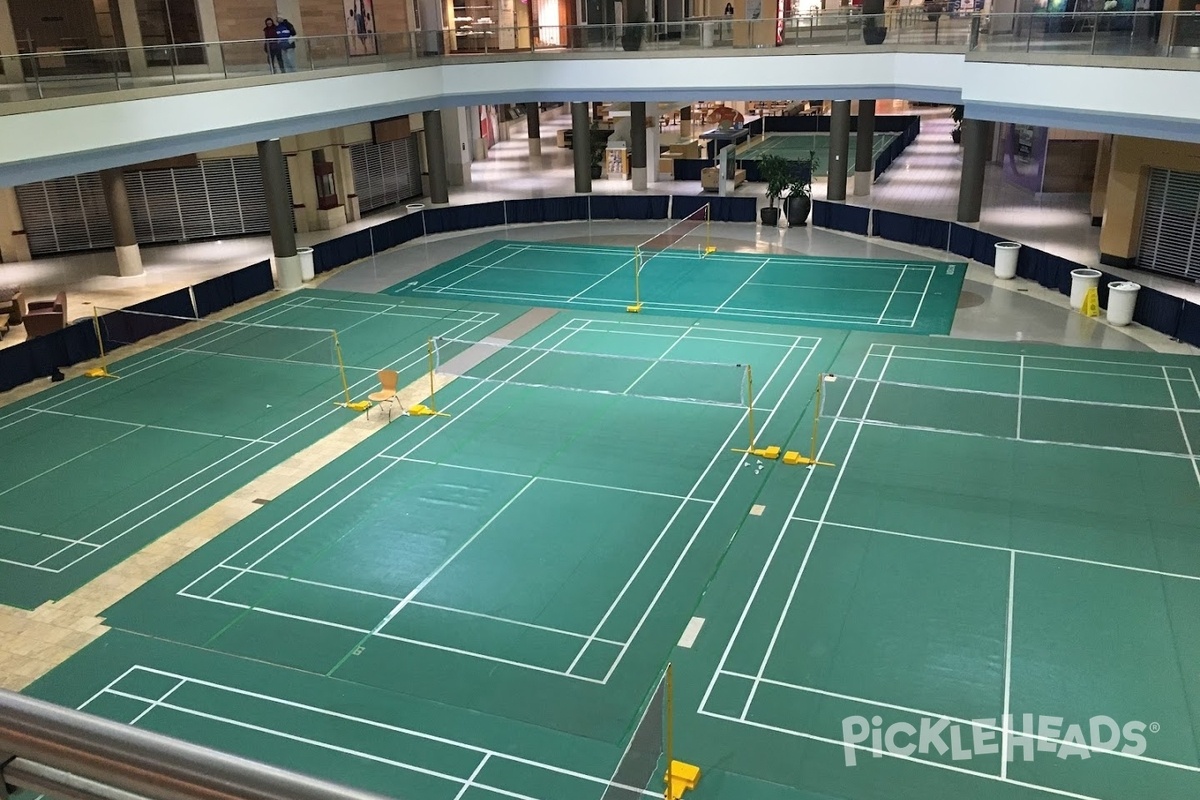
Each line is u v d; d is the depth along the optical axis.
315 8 36.00
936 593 12.95
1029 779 9.82
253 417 19.53
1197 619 12.23
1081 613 12.41
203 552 14.62
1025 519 14.67
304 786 1.62
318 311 26.41
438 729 10.82
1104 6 26.59
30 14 30.20
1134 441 17.05
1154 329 22.48
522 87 34.50
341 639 12.48
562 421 18.73
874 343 22.34
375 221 37.06
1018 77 23.20
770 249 31.34
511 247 32.97
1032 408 18.53
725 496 15.68
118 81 22.30
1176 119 19.78
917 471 16.27
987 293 25.83
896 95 31.97
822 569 13.59
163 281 29.50
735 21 32.75
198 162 34.06
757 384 20.19
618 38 33.84
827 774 9.96
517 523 15.09
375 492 16.25
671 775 9.81
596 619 12.70
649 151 40.97
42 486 16.91
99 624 12.95
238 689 11.60
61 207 32.97
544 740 10.62
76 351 22.73
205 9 32.72
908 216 31.14
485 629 12.58
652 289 27.33
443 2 41.19
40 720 1.75
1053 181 36.50
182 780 1.65
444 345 23.28
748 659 11.80
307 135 34.88
